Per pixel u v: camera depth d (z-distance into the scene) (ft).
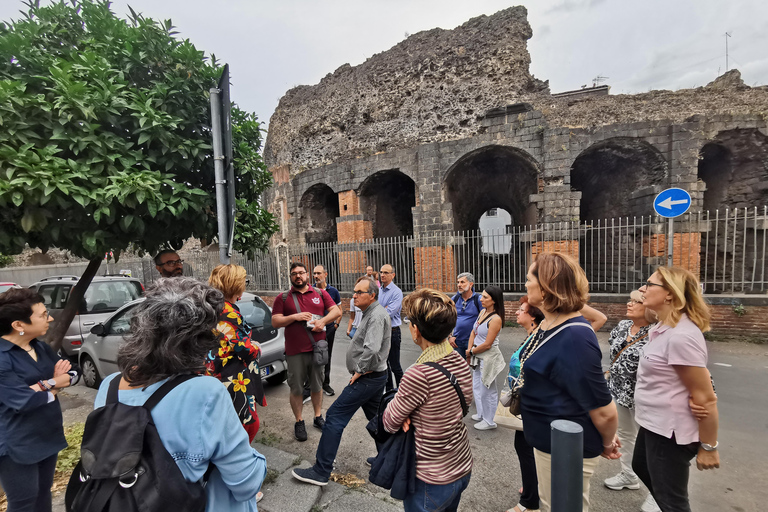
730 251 31.04
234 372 8.54
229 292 9.11
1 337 7.84
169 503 3.78
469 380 6.90
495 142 33.68
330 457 10.28
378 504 9.61
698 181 28.60
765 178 29.53
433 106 38.47
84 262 66.64
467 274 15.38
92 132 9.39
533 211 35.65
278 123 51.49
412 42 40.24
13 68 9.78
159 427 4.04
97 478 3.75
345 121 43.88
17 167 8.06
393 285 18.08
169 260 12.14
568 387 6.18
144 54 10.89
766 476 10.67
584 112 31.83
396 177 43.32
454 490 6.52
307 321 12.97
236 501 4.79
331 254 41.11
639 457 8.04
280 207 51.24
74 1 11.35
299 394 13.33
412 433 6.73
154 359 4.26
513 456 12.17
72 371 8.79
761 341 23.36
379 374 10.98
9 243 9.00
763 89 30.14
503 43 35.68
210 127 12.25
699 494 10.06
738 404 15.20
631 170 33.76
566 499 5.02
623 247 35.42
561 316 6.74
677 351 6.90
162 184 10.36
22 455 7.59
